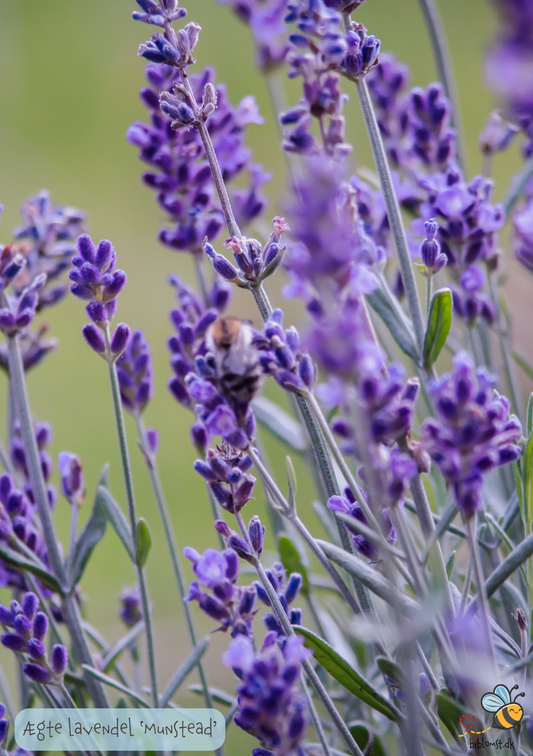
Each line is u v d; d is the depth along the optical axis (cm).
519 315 77
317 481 64
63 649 56
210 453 55
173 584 87
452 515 52
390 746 64
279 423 65
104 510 59
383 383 51
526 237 58
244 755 67
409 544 52
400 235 57
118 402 57
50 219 64
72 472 59
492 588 53
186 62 57
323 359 49
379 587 53
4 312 58
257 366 53
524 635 55
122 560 93
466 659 52
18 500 59
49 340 63
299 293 54
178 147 61
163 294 123
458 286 60
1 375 121
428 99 61
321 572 82
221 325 53
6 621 57
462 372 51
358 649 62
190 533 93
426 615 51
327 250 49
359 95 57
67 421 110
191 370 60
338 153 58
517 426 52
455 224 58
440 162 62
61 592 59
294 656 51
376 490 50
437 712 54
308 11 57
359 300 52
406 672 51
